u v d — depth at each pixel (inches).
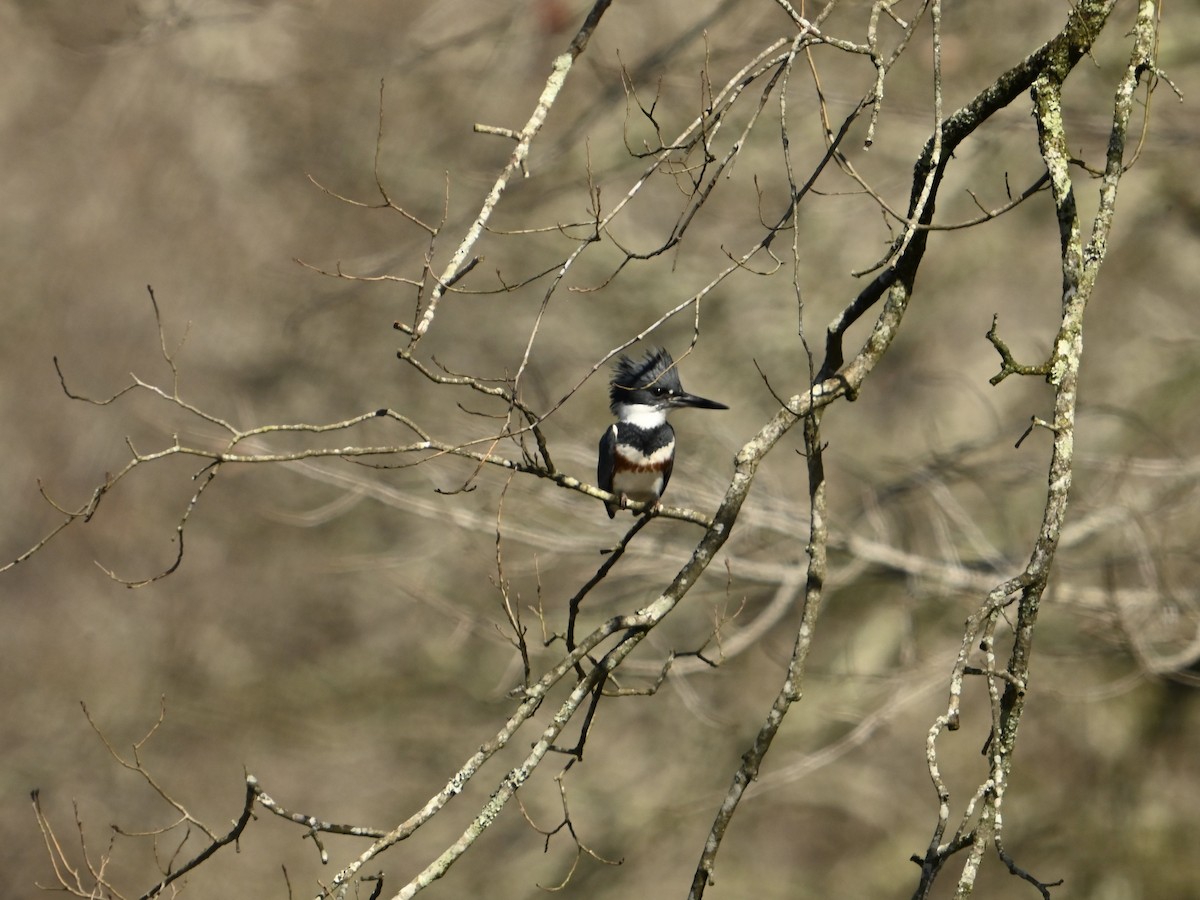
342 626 728.3
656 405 346.6
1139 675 446.0
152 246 728.3
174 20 489.1
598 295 568.4
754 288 550.0
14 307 743.1
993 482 504.1
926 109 469.4
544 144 549.6
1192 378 529.3
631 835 626.5
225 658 725.9
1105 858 566.6
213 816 677.9
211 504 735.7
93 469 741.9
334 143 606.5
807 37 196.7
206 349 705.6
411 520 666.2
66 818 672.4
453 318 609.9
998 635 467.8
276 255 700.0
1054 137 199.8
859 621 571.8
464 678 705.6
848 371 221.5
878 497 485.4
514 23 462.6
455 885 635.5
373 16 583.8
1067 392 177.0
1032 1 485.7
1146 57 193.8
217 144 715.4
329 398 663.8
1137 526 448.5
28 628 741.3
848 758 632.4
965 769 628.4
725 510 211.6
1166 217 532.7
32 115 740.0
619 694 210.7
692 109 500.4
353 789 679.7
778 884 635.5
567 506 483.5
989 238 552.4
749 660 612.4
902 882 616.4
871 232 542.3
